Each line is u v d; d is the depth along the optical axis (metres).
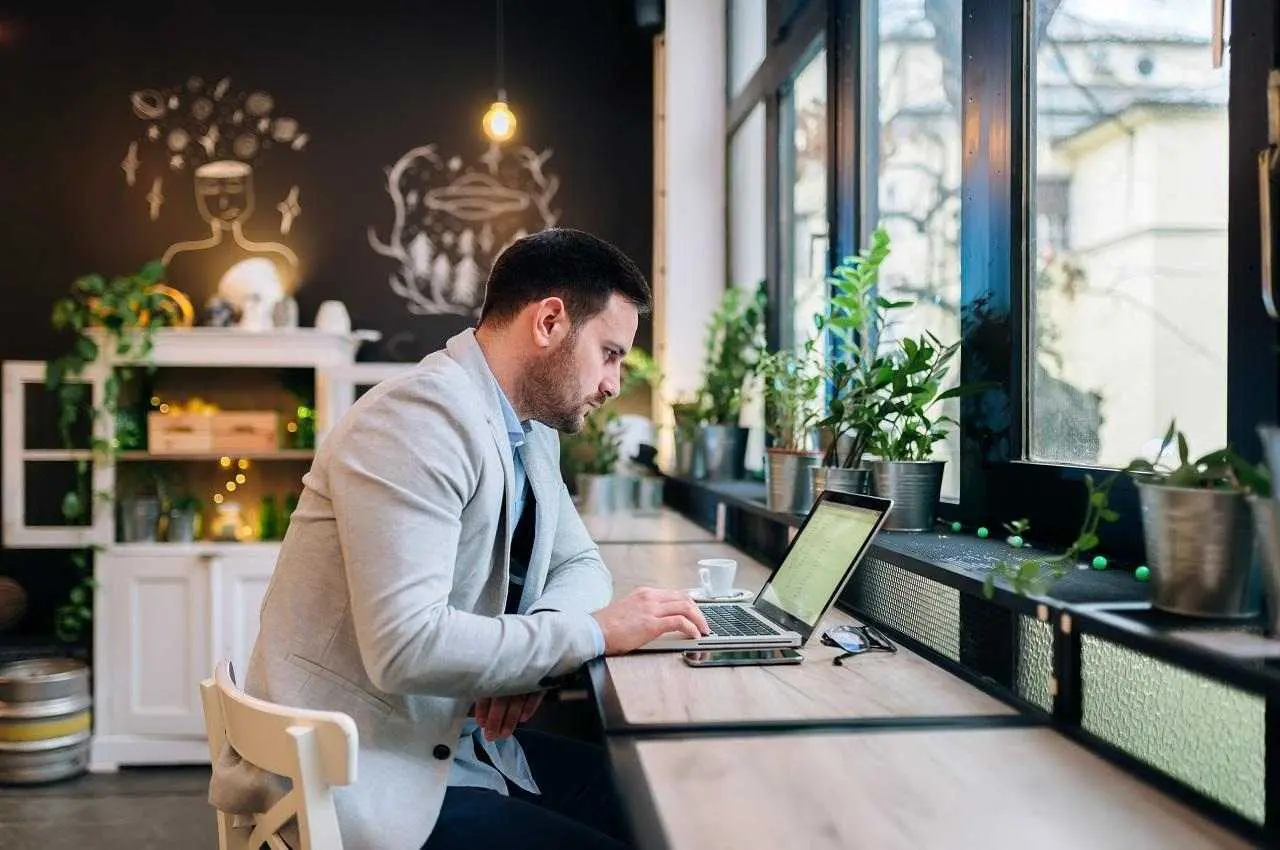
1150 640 1.04
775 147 3.59
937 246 2.28
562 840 1.34
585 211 4.82
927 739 1.18
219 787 1.33
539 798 1.70
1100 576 1.41
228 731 1.28
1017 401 1.87
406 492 1.35
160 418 4.22
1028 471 1.81
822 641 1.64
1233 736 1.03
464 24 4.79
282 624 1.41
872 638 1.62
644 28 4.57
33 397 4.54
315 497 1.46
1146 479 1.27
